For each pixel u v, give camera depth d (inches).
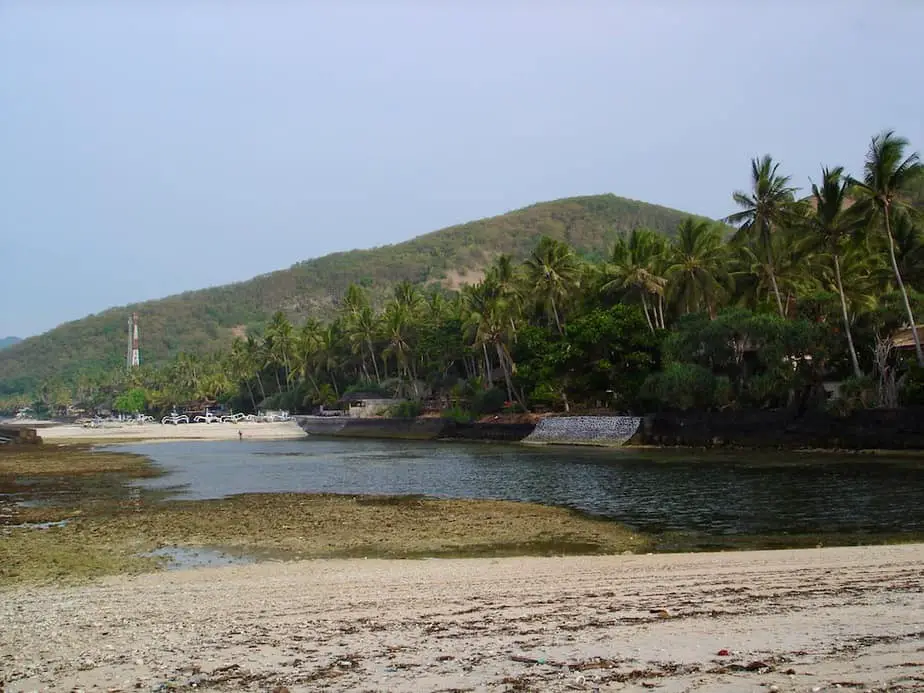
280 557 957.8
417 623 528.4
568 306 3678.6
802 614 497.0
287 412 6067.9
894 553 784.9
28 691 402.0
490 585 673.0
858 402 2150.6
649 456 2326.5
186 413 7691.9
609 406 3174.2
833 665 370.3
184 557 969.5
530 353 3486.7
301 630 521.0
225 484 1926.7
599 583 661.3
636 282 3144.7
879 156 2050.9
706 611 521.7
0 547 1061.1
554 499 1459.2
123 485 1940.2
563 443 2979.8
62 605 669.9
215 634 520.1
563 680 371.2
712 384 2497.5
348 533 1120.8
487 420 3612.2
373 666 418.9
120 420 7637.8
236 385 7421.3
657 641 439.8
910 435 2012.8
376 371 5196.9
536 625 503.2
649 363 2920.8
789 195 2450.8
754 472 1771.7
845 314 2244.1
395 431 4050.2
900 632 431.8
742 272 2842.0
